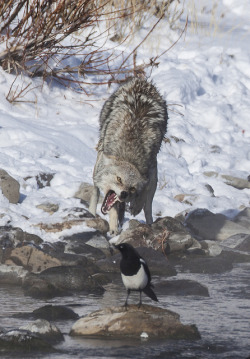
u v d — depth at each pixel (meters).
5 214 29.59
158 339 17.84
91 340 17.62
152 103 31.08
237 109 50.56
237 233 33.34
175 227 31.52
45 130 40.62
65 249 27.83
